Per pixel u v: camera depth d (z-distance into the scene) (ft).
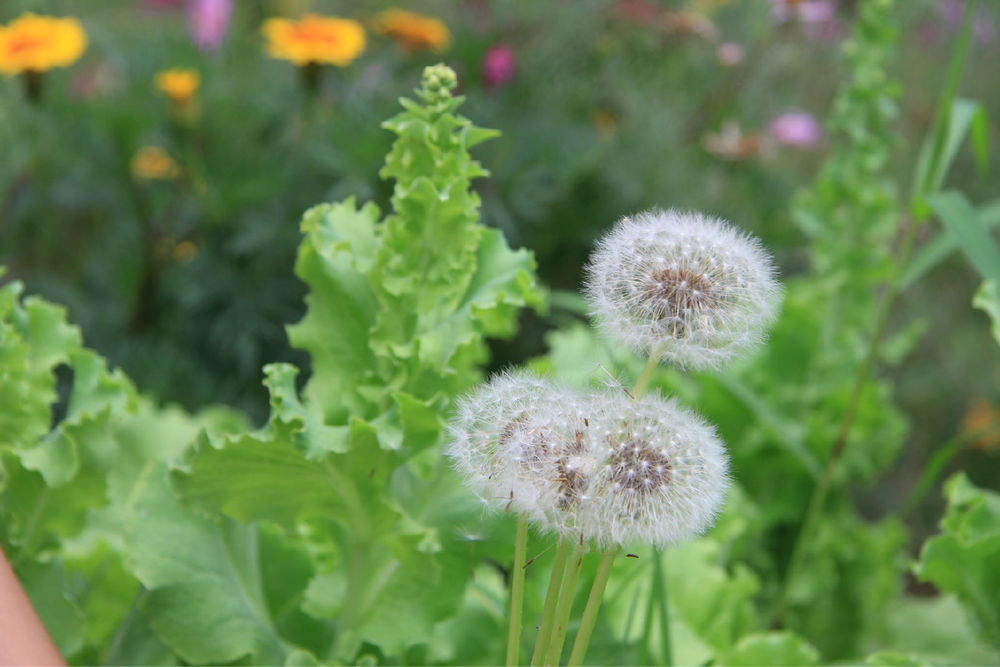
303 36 3.67
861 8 2.73
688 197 4.22
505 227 3.78
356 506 1.87
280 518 1.89
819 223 2.77
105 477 1.93
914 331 2.86
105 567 2.08
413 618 1.93
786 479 2.80
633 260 1.67
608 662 1.94
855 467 2.74
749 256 1.69
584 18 4.42
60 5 4.97
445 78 1.84
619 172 4.11
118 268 4.00
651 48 4.44
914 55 5.62
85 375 1.96
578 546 1.62
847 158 2.74
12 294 1.97
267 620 1.94
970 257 2.21
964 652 2.49
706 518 1.61
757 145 4.17
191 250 4.00
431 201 1.85
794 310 2.77
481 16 4.55
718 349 1.66
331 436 1.80
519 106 4.33
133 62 4.08
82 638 1.90
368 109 3.90
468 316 1.91
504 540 1.92
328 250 1.90
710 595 2.19
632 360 2.44
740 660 2.03
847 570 2.76
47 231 4.09
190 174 3.90
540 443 1.61
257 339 3.72
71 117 3.92
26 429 1.94
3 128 3.95
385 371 1.90
